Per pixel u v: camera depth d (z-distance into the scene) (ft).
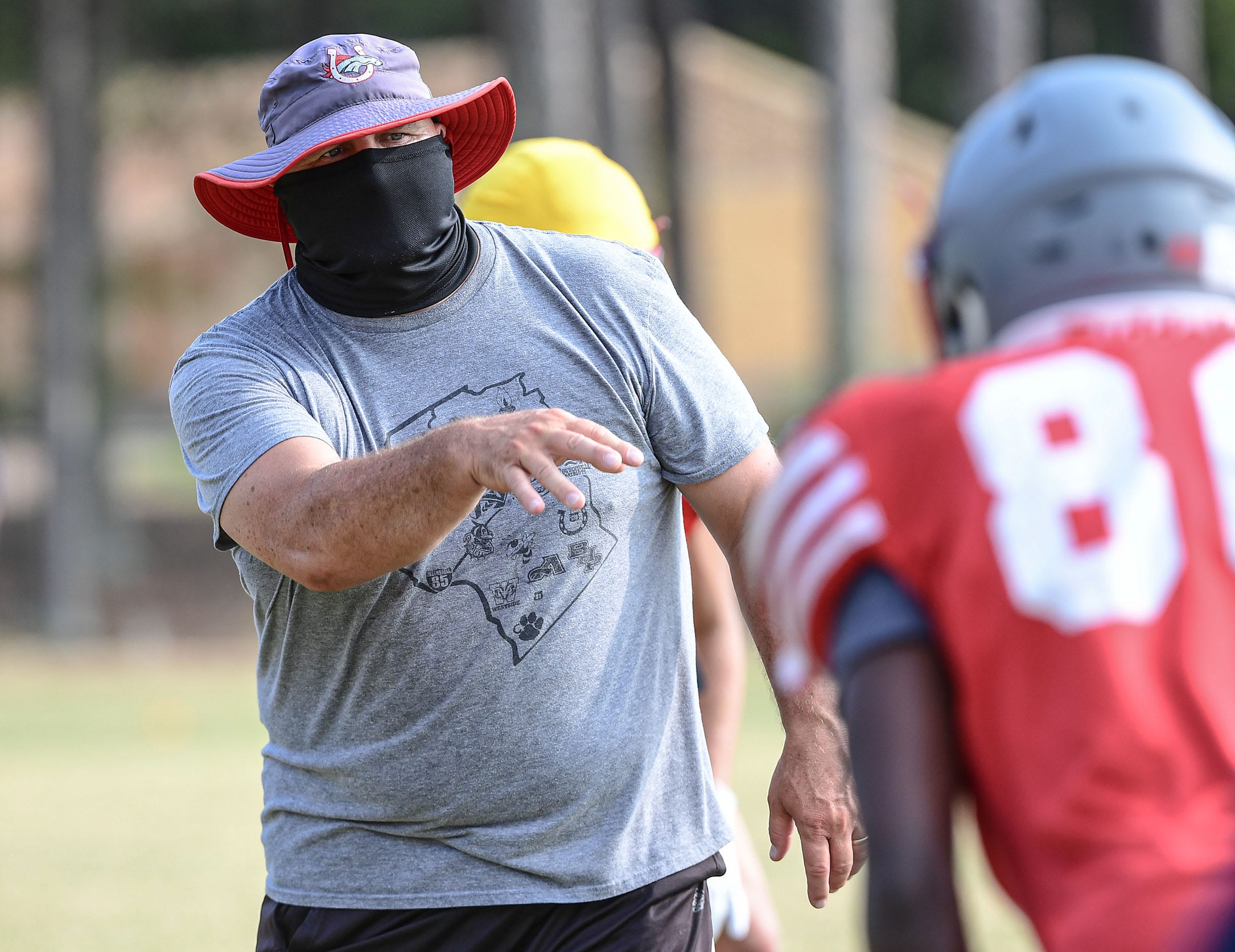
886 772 18.60
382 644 32.83
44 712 163.43
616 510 33.83
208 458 33.17
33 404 353.31
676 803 34.91
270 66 286.25
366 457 30.63
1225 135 20.80
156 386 418.92
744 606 36.04
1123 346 19.43
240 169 33.63
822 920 65.62
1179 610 18.40
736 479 35.45
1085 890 17.94
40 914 69.05
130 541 307.17
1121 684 18.15
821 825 35.53
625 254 36.01
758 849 80.28
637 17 331.98
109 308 306.55
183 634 254.68
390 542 29.86
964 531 18.86
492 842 33.30
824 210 248.11
